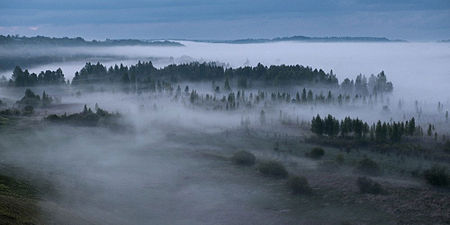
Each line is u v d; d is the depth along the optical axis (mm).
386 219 112688
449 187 138000
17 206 84000
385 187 136750
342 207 121188
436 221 111500
